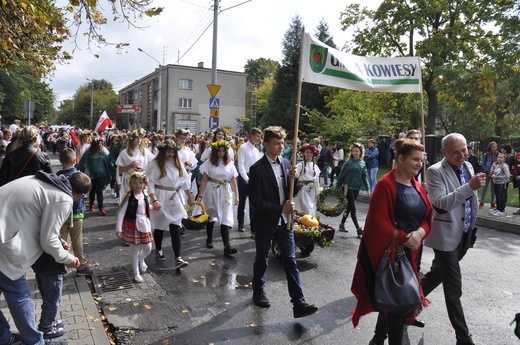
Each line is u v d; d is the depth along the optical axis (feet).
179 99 175.42
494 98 75.20
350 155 27.91
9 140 31.89
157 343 13.19
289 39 159.84
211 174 23.30
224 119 182.80
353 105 90.12
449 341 13.69
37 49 25.90
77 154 38.29
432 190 13.16
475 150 49.93
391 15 82.53
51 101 180.45
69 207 10.98
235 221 31.76
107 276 18.95
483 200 39.83
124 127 245.45
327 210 26.30
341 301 16.81
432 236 13.15
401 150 11.18
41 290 12.17
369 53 88.02
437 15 80.64
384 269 10.69
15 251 10.28
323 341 13.47
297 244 21.29
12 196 10.45
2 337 11.39
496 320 15.33
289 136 146.72
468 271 20.93
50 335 12.39
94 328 13.51
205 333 13.87
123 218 18.30
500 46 70.59
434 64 77.10
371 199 11.18
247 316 15.21
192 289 17.72
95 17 18.35
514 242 27.76
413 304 10.47
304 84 145.28
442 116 110.73
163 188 19.98
